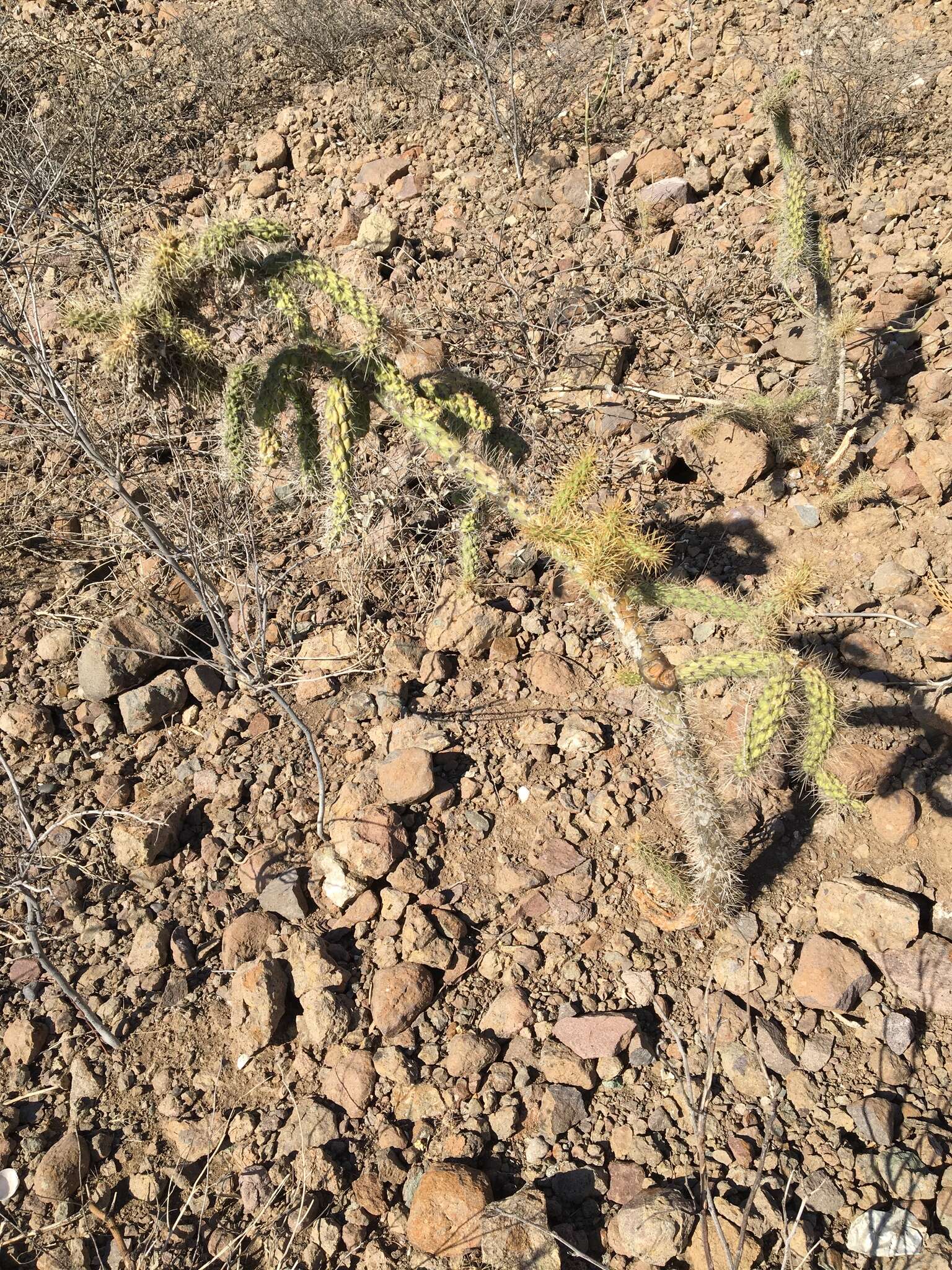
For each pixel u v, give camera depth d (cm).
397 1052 97
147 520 128
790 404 137
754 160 186
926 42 197
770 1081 92
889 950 100
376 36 250
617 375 163
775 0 224
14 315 187
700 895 101
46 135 207
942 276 160
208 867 115
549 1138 91
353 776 121
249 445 103
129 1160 94
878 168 182
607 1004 100
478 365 167
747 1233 82
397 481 150
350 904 109
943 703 115
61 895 113
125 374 96
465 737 124
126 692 134
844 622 127
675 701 92
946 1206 83
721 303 168
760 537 138
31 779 128
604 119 208
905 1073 93
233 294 93
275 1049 100
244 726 130
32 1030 101
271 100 248
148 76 253
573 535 85
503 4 244
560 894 108
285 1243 86
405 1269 84
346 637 135
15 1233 90
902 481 136
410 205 205
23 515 158
